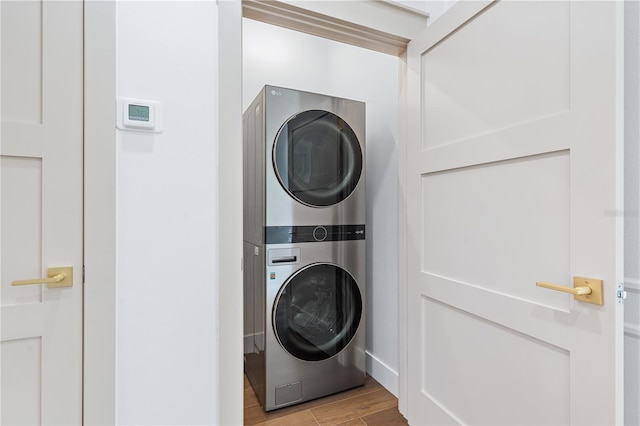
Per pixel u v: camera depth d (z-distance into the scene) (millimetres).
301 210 1754
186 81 1155
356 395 1847
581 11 856
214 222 1191
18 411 954
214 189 1192
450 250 1302
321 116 1804
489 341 1132
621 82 788
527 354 1005
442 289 1333
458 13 1249
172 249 1131
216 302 1191
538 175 968
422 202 1467
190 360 1151
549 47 938
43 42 977
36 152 967
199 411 1160
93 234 1021
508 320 1052
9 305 944
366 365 2121
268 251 1674
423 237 1463
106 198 1037
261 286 1735
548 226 939
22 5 964
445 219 1329
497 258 1098
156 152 1111
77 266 1006
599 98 817
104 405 1028
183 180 1147
